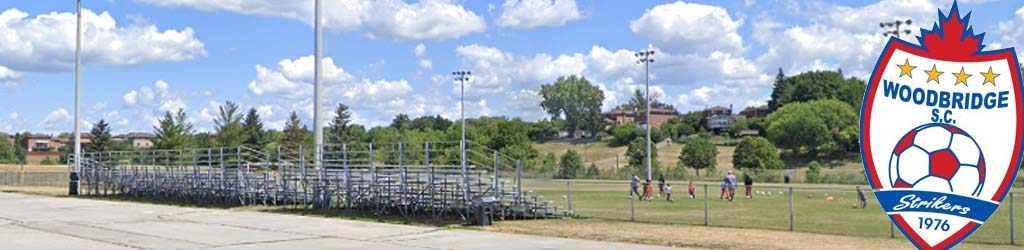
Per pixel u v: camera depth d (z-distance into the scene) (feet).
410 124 597.11
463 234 73.56
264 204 113.50
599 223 84.48
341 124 370.73
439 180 96.89
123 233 76.84
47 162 412.77
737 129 509.76
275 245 66.64
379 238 71.15
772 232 74.18
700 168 324.60
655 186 198.90
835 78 556.92
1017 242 66.54
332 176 105.09
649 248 61.72
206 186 124.26
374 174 97.55
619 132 502.79
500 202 87.71
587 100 618.03
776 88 610.24
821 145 394.11
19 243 68.59
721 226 81.71
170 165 134.92
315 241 69.36
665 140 491.72
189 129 318.65
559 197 143.43
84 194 150.00
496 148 315.78
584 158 448.65
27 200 131.75
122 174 144.66
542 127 593.01
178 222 88.79
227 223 86.99
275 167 138.31
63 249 64.34
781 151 411.54
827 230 77.82
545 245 64.18
